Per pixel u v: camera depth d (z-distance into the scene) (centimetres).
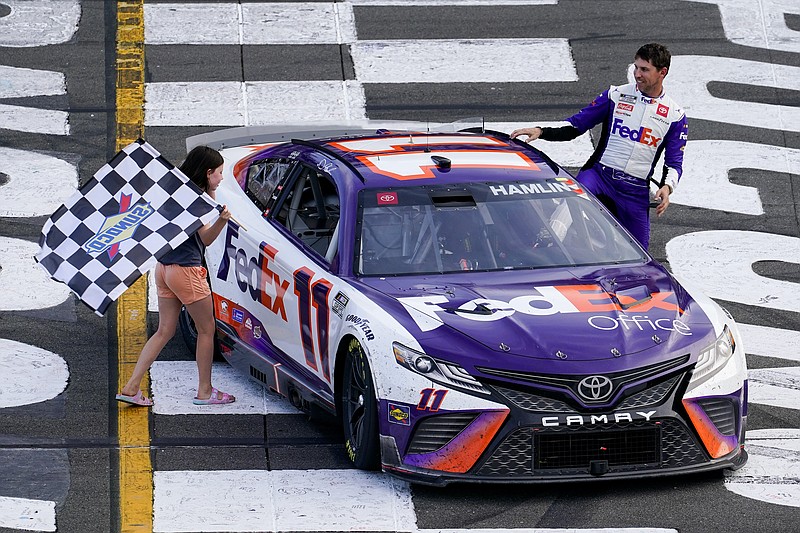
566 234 2498
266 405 2612
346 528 2030
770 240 3606
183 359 2875
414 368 2123
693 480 2236
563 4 4978
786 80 4538
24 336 2927
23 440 2389
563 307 2238
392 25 4750
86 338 2942
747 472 2280
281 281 2558
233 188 2950
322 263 2458
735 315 3158
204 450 2361
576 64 4516
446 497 2152
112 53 4478
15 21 4650
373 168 2591
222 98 4200
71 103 4144
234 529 2023
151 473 2248
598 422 2092
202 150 2525
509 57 4544
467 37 4678
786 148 4138
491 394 2091
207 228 2511
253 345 2705
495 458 2095
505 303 2244
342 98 4219
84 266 2428
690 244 3562
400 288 2314
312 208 2555
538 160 2711
